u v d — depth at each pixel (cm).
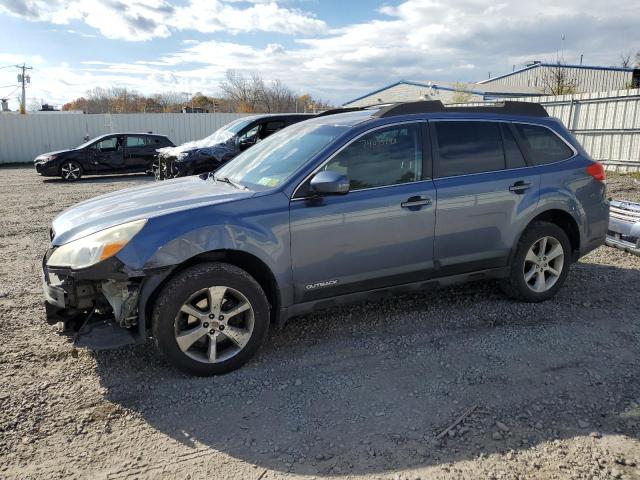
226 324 351
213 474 258
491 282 531
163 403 321
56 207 1084
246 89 4591
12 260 655
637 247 619
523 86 3894
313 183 359
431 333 414
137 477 256
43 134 2453
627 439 278
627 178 1346
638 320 436
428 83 3341
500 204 436
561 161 474
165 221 333
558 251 471
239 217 349
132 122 2600
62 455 272
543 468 257
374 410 311
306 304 381
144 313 331
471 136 437
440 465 261
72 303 334
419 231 405
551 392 326
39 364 368
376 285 402
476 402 316
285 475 256
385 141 403
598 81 3662
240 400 324
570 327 423
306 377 350
